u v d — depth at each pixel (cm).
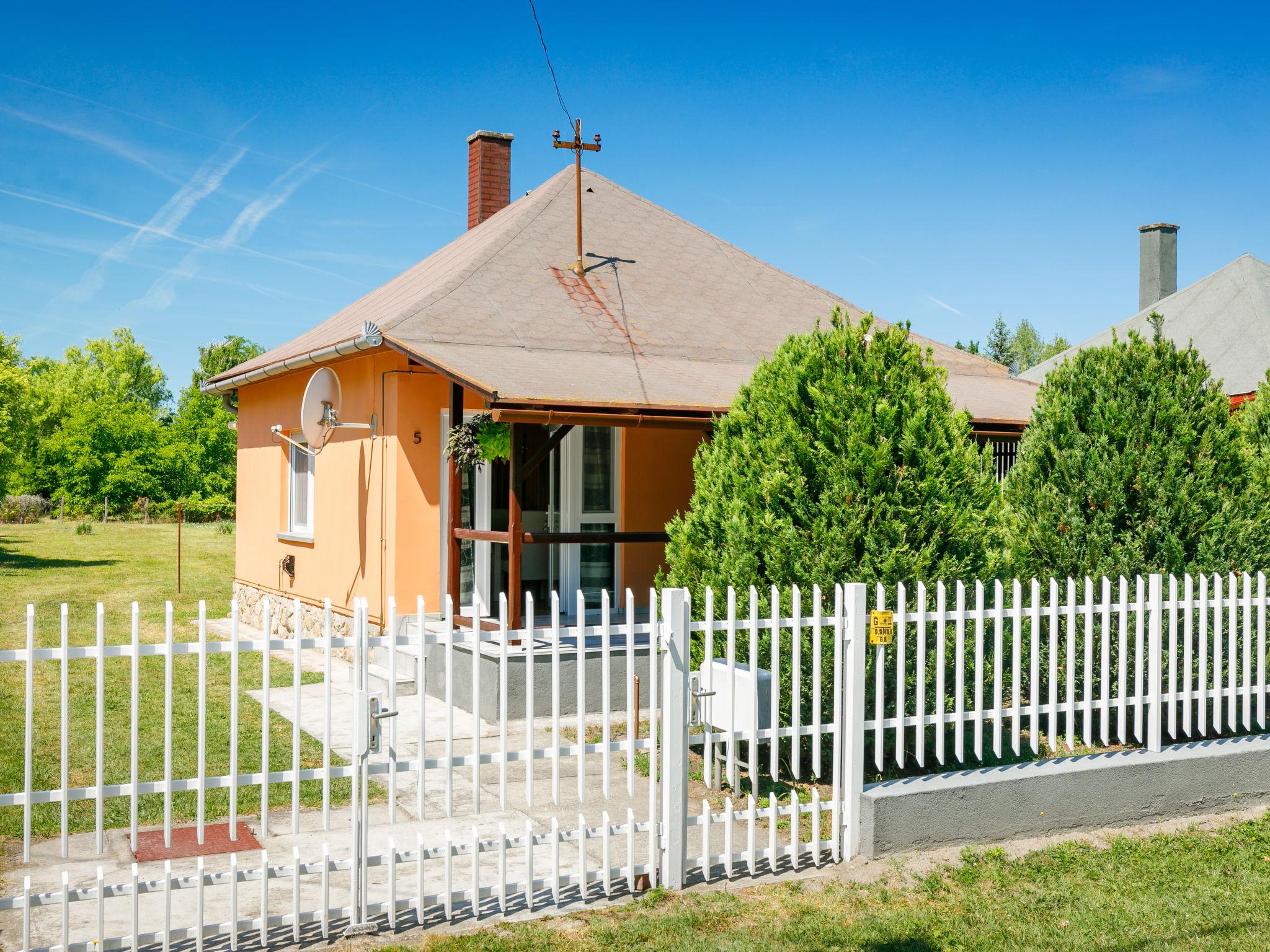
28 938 438
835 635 600
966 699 755
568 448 1244
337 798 727
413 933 500
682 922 516
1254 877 596
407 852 513
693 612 778
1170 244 2894
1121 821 677
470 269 1412
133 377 7781
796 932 511
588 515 1258
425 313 1271
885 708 718
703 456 820
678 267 1616
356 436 1296
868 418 705
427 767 507
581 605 540
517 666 975
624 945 491
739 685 595
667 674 557
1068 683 693
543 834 542
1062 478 818
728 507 753
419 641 508
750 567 720
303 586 1464
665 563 1295
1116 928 527
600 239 1609
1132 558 777
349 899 543
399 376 1188
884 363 731
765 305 1588
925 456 712
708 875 570
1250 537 799
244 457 1788
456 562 1085
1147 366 800
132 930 452
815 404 724
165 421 7981
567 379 1083
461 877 577
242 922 472
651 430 1278
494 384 986
